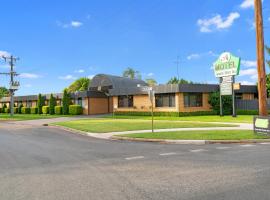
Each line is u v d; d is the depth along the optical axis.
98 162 11.02
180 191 7.10
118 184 7.83
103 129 23.25
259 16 17.88
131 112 45.91
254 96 45.25
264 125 17.25
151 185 7.67
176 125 24.86
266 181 7.85
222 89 36.50
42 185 7.91
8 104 79.38
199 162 10.55
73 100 57.16
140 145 15.63
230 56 35.34
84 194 7.02
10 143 17.39
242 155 11.84
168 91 39.44
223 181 7.90
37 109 63.22
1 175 9.17
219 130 20.27
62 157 12.30
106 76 54.81
